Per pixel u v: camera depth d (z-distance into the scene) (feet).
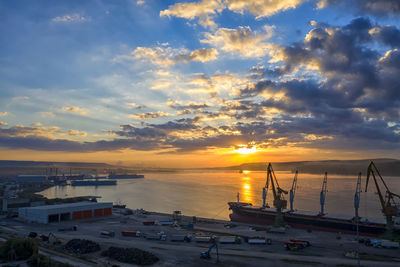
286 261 245.24
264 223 495.82
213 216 628.28
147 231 363.56
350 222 408.05
